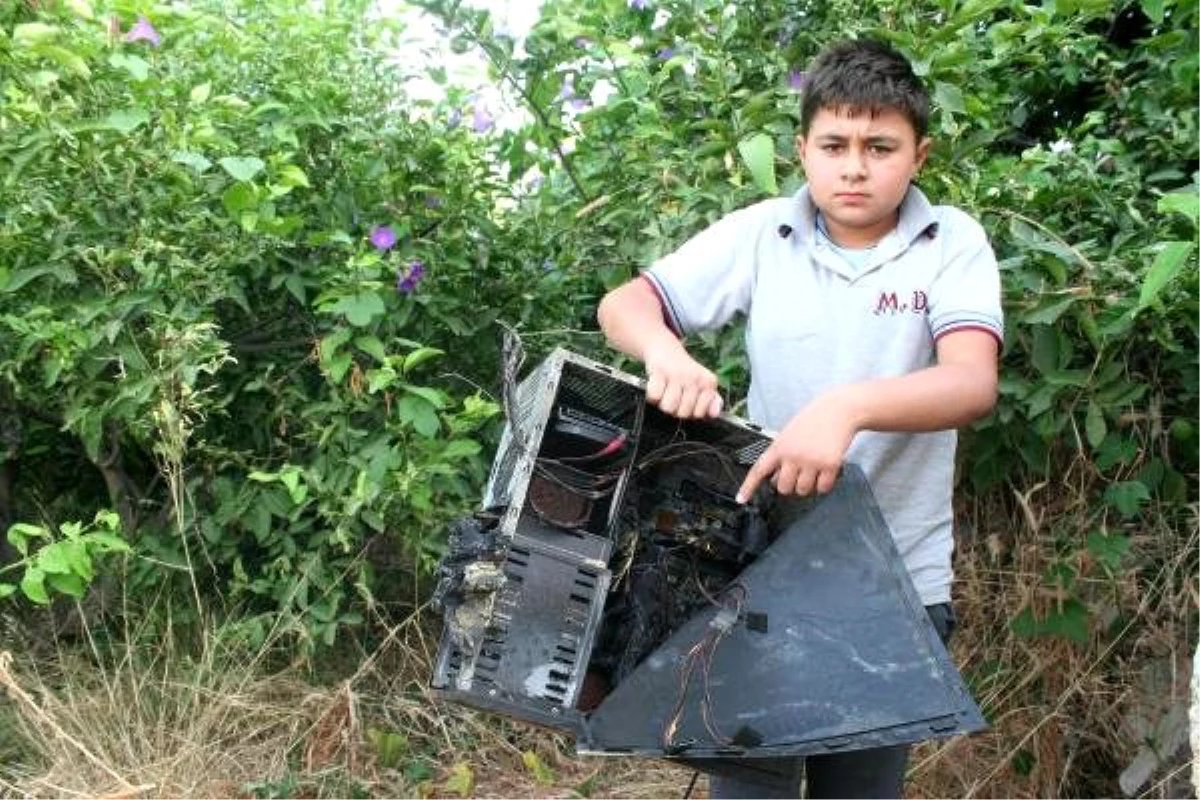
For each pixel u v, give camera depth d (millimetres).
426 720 3350
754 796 2012
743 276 2078
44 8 2943
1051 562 2883
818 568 1841
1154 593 2953
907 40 2861
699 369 1853
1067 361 2764
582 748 1691
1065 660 2984
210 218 3059
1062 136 3148
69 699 3074
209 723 3021
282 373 3371
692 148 3260
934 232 2000
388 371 2918
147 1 2986
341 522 3055
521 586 1760
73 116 2918
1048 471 2889
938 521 2035
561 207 3504
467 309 3430
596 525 1839
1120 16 3729
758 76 3324
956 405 1813
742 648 1796
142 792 2789
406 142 3320
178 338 2891
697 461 1938
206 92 2988
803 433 1733
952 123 2826
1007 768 2979
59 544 2785
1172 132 3203
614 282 3352
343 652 3504
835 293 1998
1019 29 3062
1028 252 2791
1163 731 2891
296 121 3182
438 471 3000
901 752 2057
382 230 3119
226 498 3205
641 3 3387
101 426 3158
